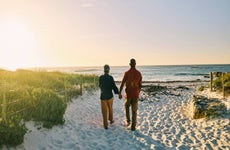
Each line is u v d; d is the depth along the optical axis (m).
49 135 7.03
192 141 7.41
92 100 14.19
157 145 7.02
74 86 16.06
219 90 15.19
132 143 7.18
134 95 8.64
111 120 9.37
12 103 7.51
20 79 15.82
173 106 14.25
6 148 5.61
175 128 8.98
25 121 7.23
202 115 10.23
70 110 10.56
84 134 7.77
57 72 25.09
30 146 6.13
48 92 8.87
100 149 6.63
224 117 9.35
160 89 26.09
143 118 10.71
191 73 97.06
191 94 20.86
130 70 8.72
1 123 5.96
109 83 8.75
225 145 6.85
